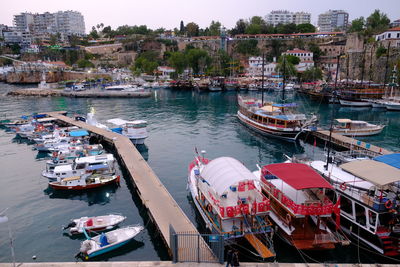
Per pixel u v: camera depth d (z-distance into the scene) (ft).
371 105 310.45
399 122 246.27
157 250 86.79
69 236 94.68
